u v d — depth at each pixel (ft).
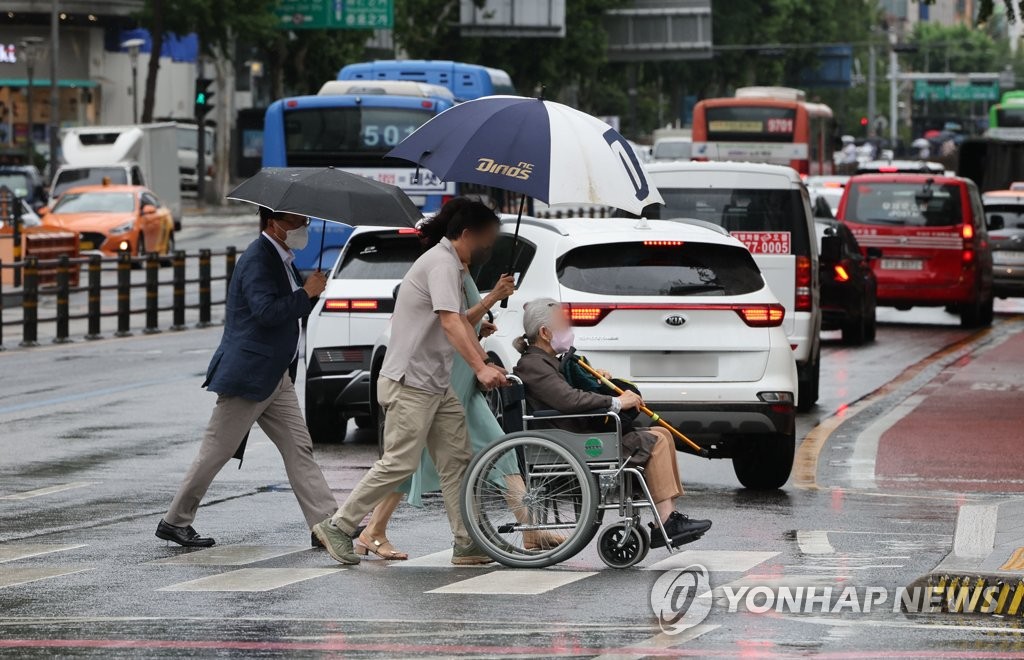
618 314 93.35
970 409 136.26
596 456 73.92
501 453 73.92
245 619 62.59
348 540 74.64
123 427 125.90
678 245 95.45
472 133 72.79
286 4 542.98
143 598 66.64
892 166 401.70
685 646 58.18
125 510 90.94
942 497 95.50
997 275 257.75
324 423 117.60
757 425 93.86
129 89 614.34
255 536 82.84
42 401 141.79
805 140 384.27
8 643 58.49
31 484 100.01
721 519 86.94
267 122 222.89
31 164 491.31
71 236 295.28
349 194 76.13
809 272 138.31
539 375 74.74
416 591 68.28
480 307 74.64
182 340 204.64
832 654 57.11
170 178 437.58
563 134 72.74
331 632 60.34
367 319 114.11
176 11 499.51
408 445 73.92
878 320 239.91
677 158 586.86
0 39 581.53
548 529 73.87
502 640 59.11
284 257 78.48
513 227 97.86
